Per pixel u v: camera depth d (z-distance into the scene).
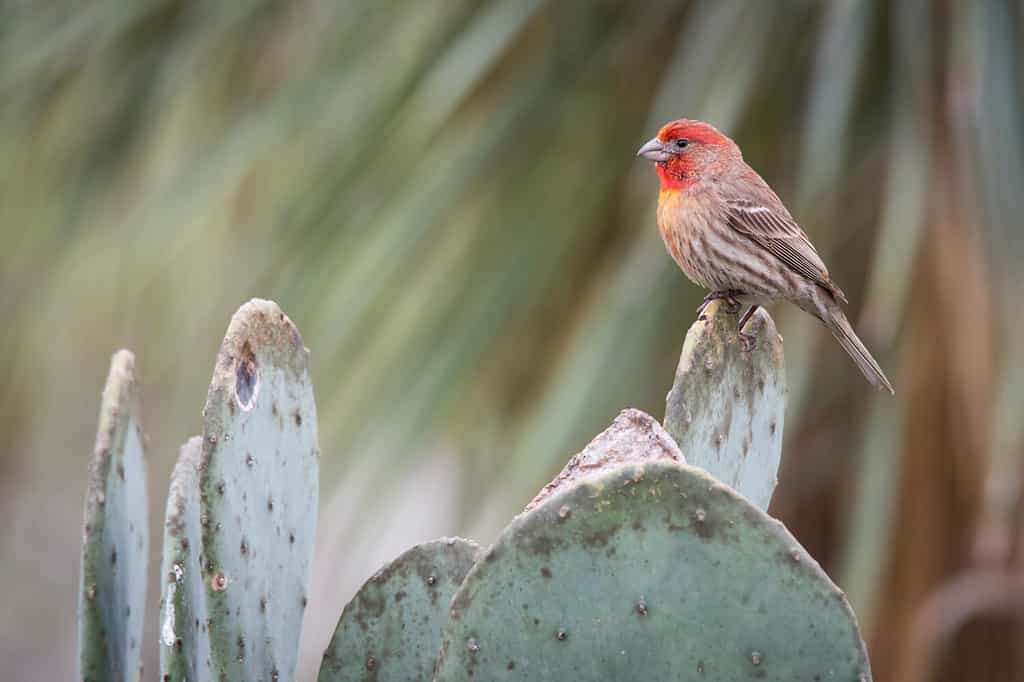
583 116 11.05
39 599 17.95
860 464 10.21
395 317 10.63
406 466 10.34
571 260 10.91
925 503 10.50
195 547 5.75
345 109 11.13
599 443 5.37
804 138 10.37
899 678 10.68
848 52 9.73
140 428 6.05
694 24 10.58
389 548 12.28
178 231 11.74
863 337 10.47
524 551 4.77
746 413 6.52
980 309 9.60
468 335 10.65
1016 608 10.73
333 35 11.38
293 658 5.75
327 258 10.91
